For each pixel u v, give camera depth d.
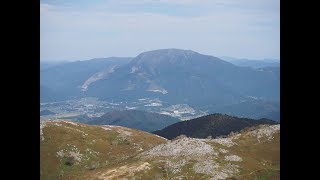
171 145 39.78
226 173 32.88
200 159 35.94
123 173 34.53
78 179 36.12
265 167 34.16
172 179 32.53
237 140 43.09
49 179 37.31
